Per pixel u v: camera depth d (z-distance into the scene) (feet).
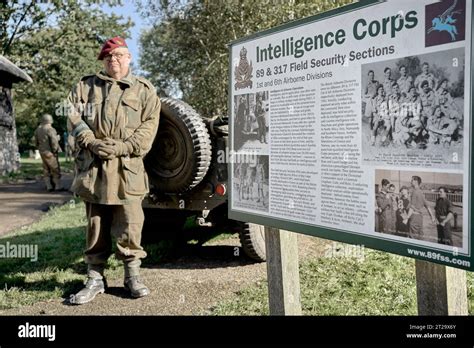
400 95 7.22
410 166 7.15
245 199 10.26
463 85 6.46
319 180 8.55
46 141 45.21
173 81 51.75
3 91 68.64
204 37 45.93
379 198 7.61
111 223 15.42
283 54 9.12
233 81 10.45
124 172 14.43
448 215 6.72
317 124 8.52
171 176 17.16
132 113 14.62
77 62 88.79
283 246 10.05
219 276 16.47
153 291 15.14
